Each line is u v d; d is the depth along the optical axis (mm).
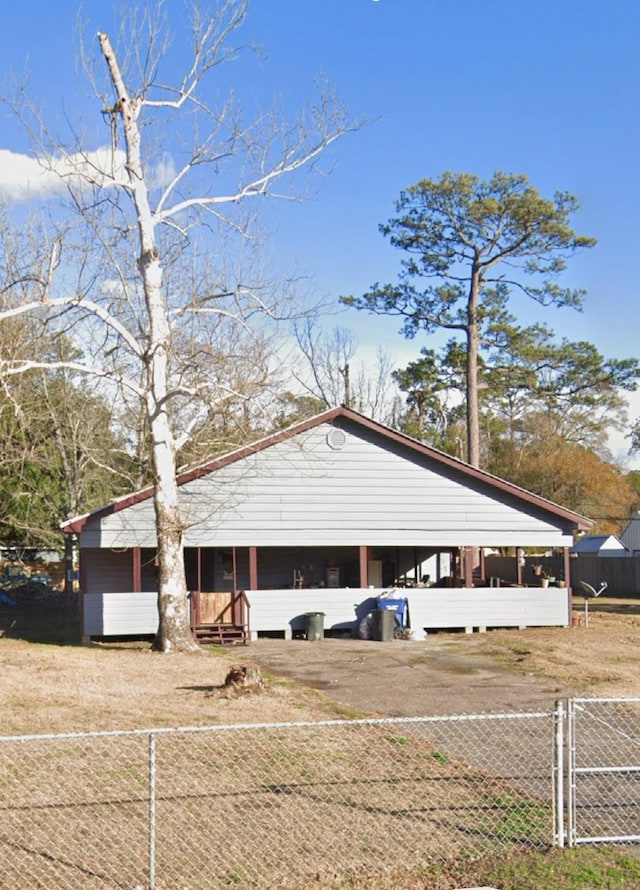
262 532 26828
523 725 13344
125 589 29531
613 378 42875
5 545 41844
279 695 15789
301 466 27188
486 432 63625
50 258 21922
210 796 9594
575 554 61031
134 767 10633
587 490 58531
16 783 9953
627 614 34219
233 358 26891
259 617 26188
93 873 7684
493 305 43656
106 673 18016
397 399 60812
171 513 22234
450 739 12430
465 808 9328
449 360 47125
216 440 27094
